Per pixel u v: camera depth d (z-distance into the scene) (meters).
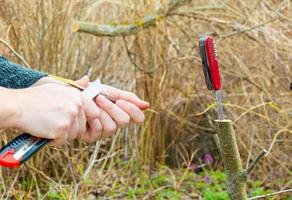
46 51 3.24
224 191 3.08
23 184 2.96
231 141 1.44
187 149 3.65
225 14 3.51
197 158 3.63
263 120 3.31
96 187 3.03
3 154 1.10
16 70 1.47
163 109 3.53
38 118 1.10
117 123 1.32
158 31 3.38
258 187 3.16
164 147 3.60
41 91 1.14
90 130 1.30
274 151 3.28
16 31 3.14
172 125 3.62
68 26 3.33
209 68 1.38
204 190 3.16
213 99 3.57
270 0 3.53
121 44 3.58
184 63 3.57
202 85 3.62
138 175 3.27
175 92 3.61
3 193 2.75
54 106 1.11
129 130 3.40
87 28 3.20
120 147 3.46
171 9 3.29
